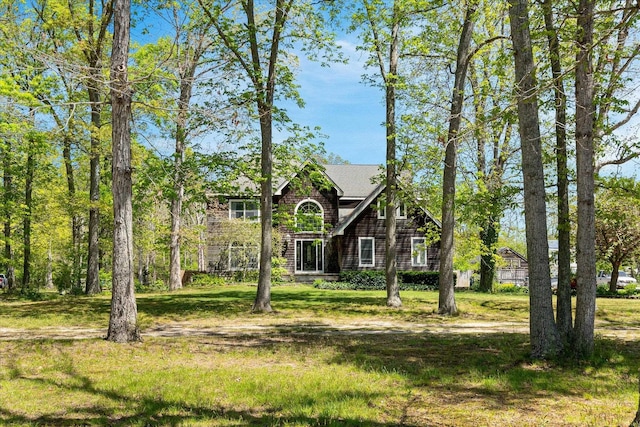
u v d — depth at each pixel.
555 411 6.55
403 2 18.59
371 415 6.28
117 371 8.66
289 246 37.59
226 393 7.32
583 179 9.73
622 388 7.71
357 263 35.91
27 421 6.01
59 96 18.61
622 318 17.42
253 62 18.69
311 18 19.20
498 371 8.72
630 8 7.60
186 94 15.59
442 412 6.48
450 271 18.62
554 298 27.22
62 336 12.83
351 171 41.47
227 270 36.75
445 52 19.50
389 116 20.83
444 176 18.73
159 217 37.19
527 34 9.88
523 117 9.86
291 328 14.82
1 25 18.09
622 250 28.73
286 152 20.58
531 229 9.82
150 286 33.16
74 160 27.14
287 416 6.23
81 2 24.50
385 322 16.38
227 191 20.41
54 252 42.28
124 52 11.59
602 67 11.16
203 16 18.33
